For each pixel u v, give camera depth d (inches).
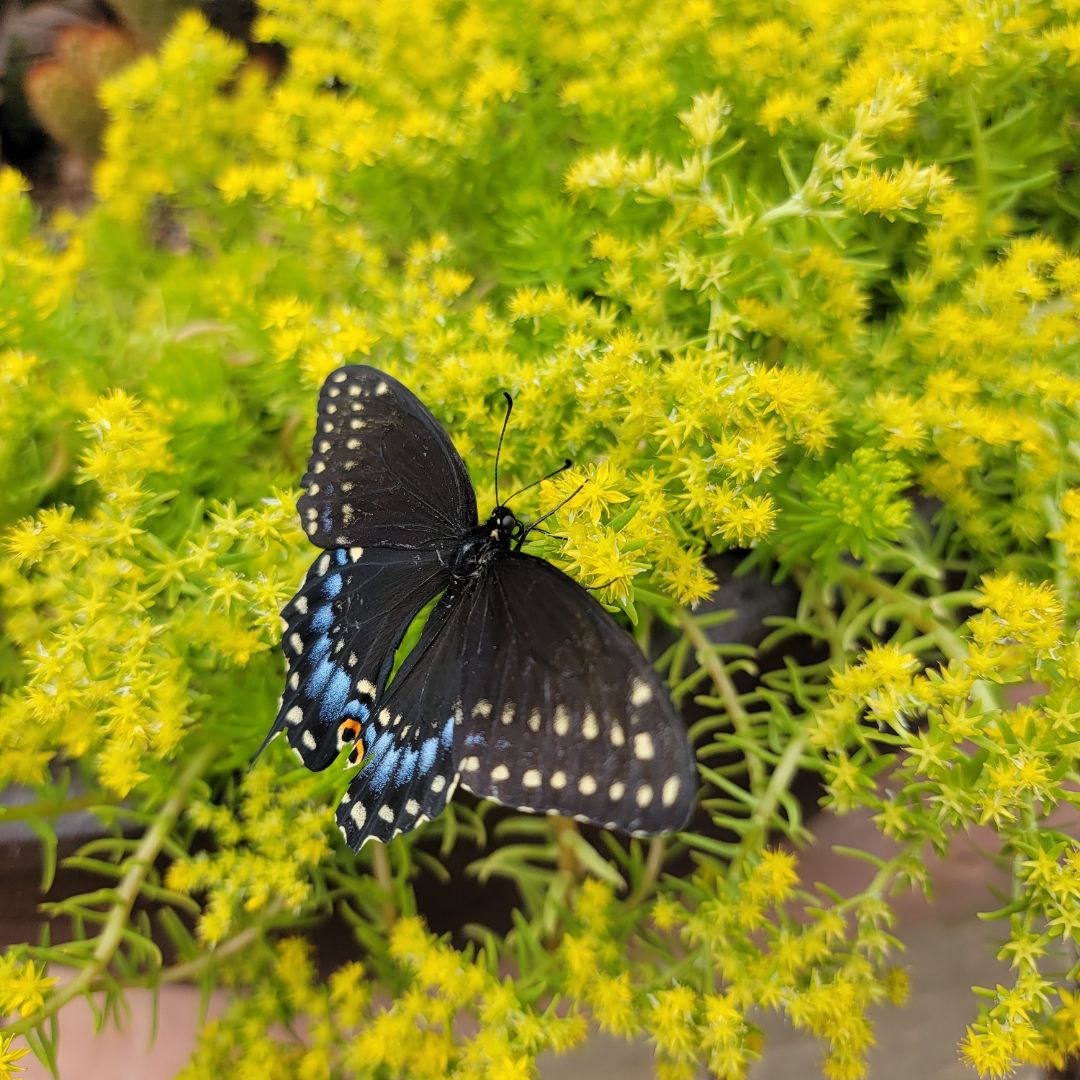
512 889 10.5
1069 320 9.0
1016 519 9.2
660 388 8.6
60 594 8.8
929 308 9.7
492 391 9.2
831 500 8.7
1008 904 8.4
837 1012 8.3
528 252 9.7
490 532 8.5
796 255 8.9
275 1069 9.1
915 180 8.3
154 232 12.5
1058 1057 8.2
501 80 9.5
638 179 8.7
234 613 8.7
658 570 8.7
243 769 9.7
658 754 7.4
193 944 9.4
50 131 12.4
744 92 9.7
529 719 7.7
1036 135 9.7
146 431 8.5
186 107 10.1
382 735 8.6
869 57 9.4
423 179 9.8
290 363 9.2
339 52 10.1
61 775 9.3
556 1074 11.1
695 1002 8.7
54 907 8.8
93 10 13.7
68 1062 11.3
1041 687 10.1
